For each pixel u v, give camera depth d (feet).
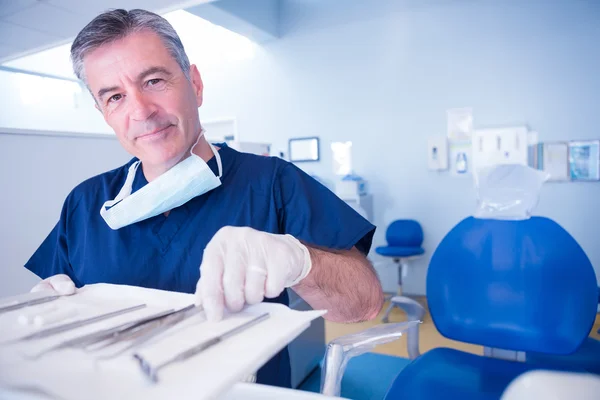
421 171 10.84
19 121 15.60
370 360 6.22
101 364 0.98
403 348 6.84
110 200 2.68
